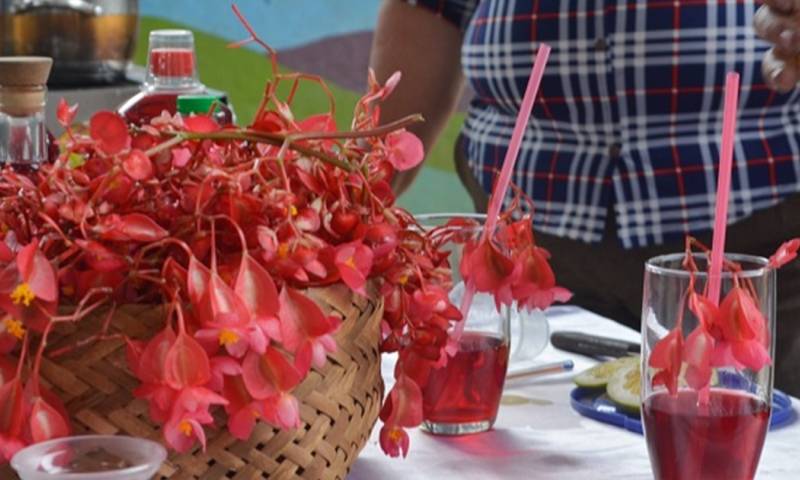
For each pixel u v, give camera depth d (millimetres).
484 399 1570
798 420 1631
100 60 2934
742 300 1334
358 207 1298
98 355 1176
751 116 2529
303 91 5852
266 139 1261
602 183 2564
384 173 1366
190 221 1193
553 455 1508
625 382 1654
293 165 1278
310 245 1192
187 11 5750
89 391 1186
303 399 1252
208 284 1138
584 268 2633
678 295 1353
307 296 1229
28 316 1145
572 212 2605
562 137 2619
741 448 1366
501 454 1515
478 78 2717
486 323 1575
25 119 1499
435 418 1566
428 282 1412
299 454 1264
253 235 1206
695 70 2484
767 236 2533
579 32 2527
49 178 1197
